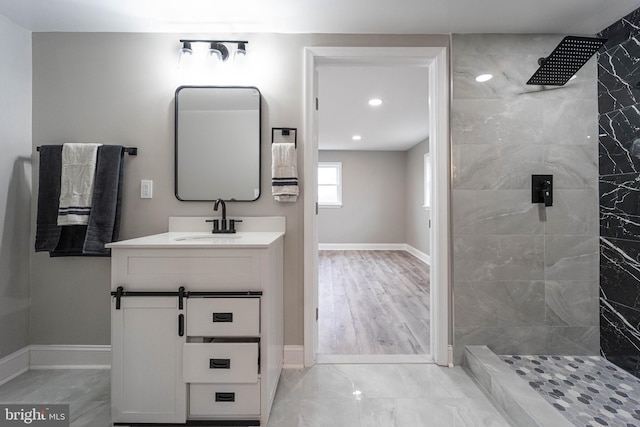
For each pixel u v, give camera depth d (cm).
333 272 458
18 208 183
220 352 134
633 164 172
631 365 172
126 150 188
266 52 192
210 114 192
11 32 178
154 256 136
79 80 191
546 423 125
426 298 332
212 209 193
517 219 192
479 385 171
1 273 175
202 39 192
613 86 182
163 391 135
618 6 166
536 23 182
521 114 191
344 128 474
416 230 605
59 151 180
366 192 672
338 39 192
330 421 142
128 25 184
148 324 135
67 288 191
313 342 194
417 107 369
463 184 191
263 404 137
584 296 192
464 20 179
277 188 185
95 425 140
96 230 177
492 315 192
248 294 136
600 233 191
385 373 183
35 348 190
